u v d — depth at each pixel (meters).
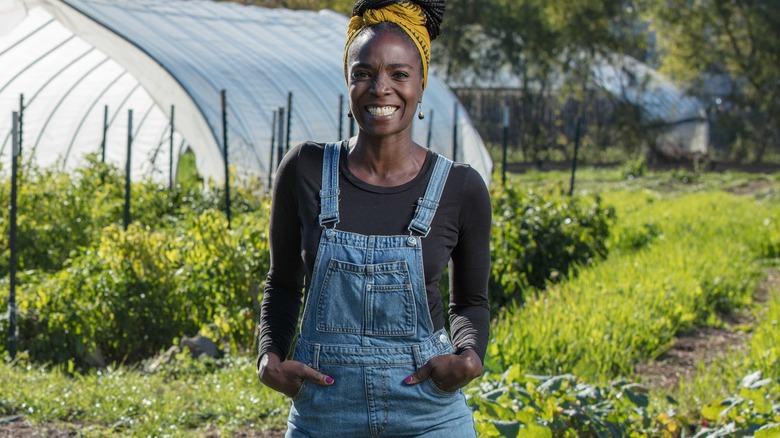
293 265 2.82
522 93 37.91
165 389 6.15
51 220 10.59
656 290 9.09
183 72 15.38
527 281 10.41
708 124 38.75
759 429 4.36
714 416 4.86
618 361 7.06
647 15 37.50
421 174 2.70
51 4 14.98
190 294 7.78
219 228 7.82
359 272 2.62
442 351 2.70
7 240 9.80
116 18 15.95
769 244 13.27
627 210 17.83
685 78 37.78
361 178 2.69
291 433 2.76
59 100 18.30
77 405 5.80
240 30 18.59
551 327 7.11
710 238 13.38
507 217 10.52
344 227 2.66
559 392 4.83
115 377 6.45
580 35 36.84
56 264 10.05
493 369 5.41
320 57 18.94
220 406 5.80
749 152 39.31
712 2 36.12
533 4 37.09
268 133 15.79
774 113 37.06
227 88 15.80
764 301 10.36
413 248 2.64
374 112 2.64
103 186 12.98
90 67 18.31
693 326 8.91
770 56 36.31
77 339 7.38
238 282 7.66
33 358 7.27
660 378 7.11
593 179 29.98
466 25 37.38
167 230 11.07
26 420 5.50
